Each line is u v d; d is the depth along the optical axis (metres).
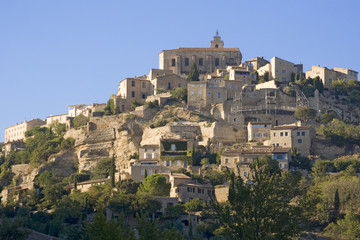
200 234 192.75
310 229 103.81
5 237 134.00
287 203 99.50
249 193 99.44
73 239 167.00
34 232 150.62
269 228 95.31
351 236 178.88
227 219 98.25
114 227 87.06
